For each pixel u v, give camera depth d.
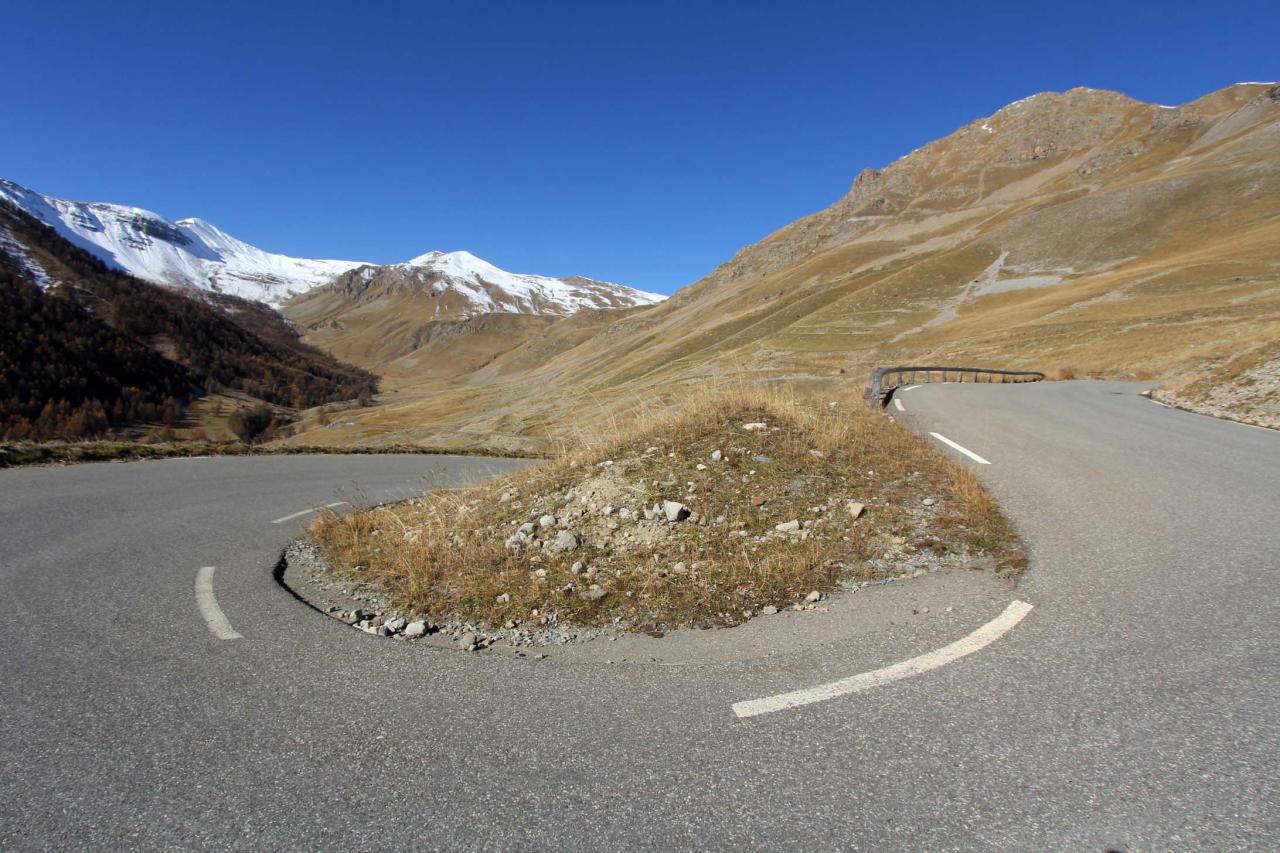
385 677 3.39
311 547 6.35
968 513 5.59
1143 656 3.15
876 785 2.39
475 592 4.64
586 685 3.24
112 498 8.51
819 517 5.61
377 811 2.35
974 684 3.01
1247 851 1.99
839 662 3.32
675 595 4.39
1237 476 6.77
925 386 20.89
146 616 4.31
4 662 3.59
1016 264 84.31
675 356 89.69
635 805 2.34
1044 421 11.59
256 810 2.37
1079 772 2.39
